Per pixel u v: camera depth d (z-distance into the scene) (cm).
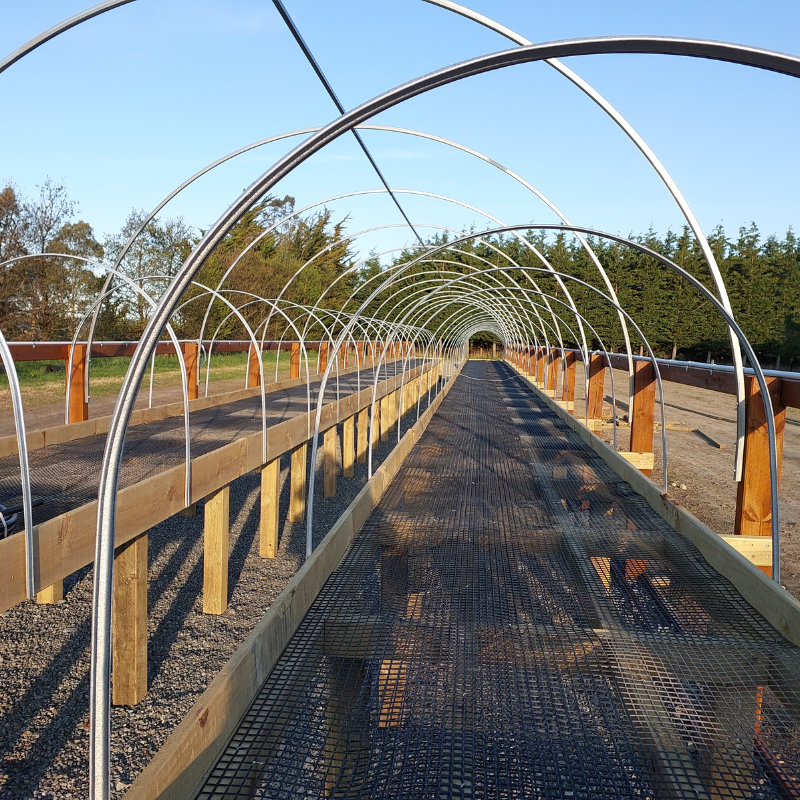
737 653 255
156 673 373
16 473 463
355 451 984
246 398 1068
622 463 590
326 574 331
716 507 743
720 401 1847
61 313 1825
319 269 3100
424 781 186
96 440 616
